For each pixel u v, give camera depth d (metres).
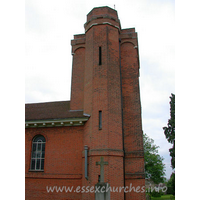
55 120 15.59
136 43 18.22
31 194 14.91
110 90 15.16
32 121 15.94
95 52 16.34
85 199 13.34
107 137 13.86
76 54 19.28
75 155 15.09
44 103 20.03
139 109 16.47
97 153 13.56
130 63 17.80
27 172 15.47
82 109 17.30
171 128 34.69
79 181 14.45
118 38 17.36
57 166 15.14
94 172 13.33
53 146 15.70
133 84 17.20
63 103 19.38
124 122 16.28
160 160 42.66
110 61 15.96
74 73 18.69
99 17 17.11
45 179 15.06
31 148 16.14
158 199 35.91
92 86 15.56
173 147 33.88
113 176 13.23
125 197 14.32
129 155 15.33
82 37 19.84
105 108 14.59
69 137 15.62
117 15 17.95
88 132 14.73
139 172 14.84
